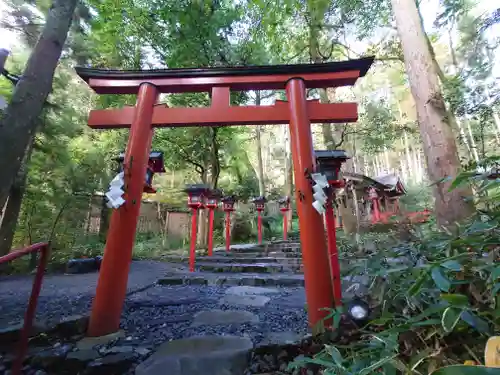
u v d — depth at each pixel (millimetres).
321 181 2445
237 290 4316
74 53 7297
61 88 7328
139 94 2967
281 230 14578
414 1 4320
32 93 3295
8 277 5172
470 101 4465
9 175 3023
